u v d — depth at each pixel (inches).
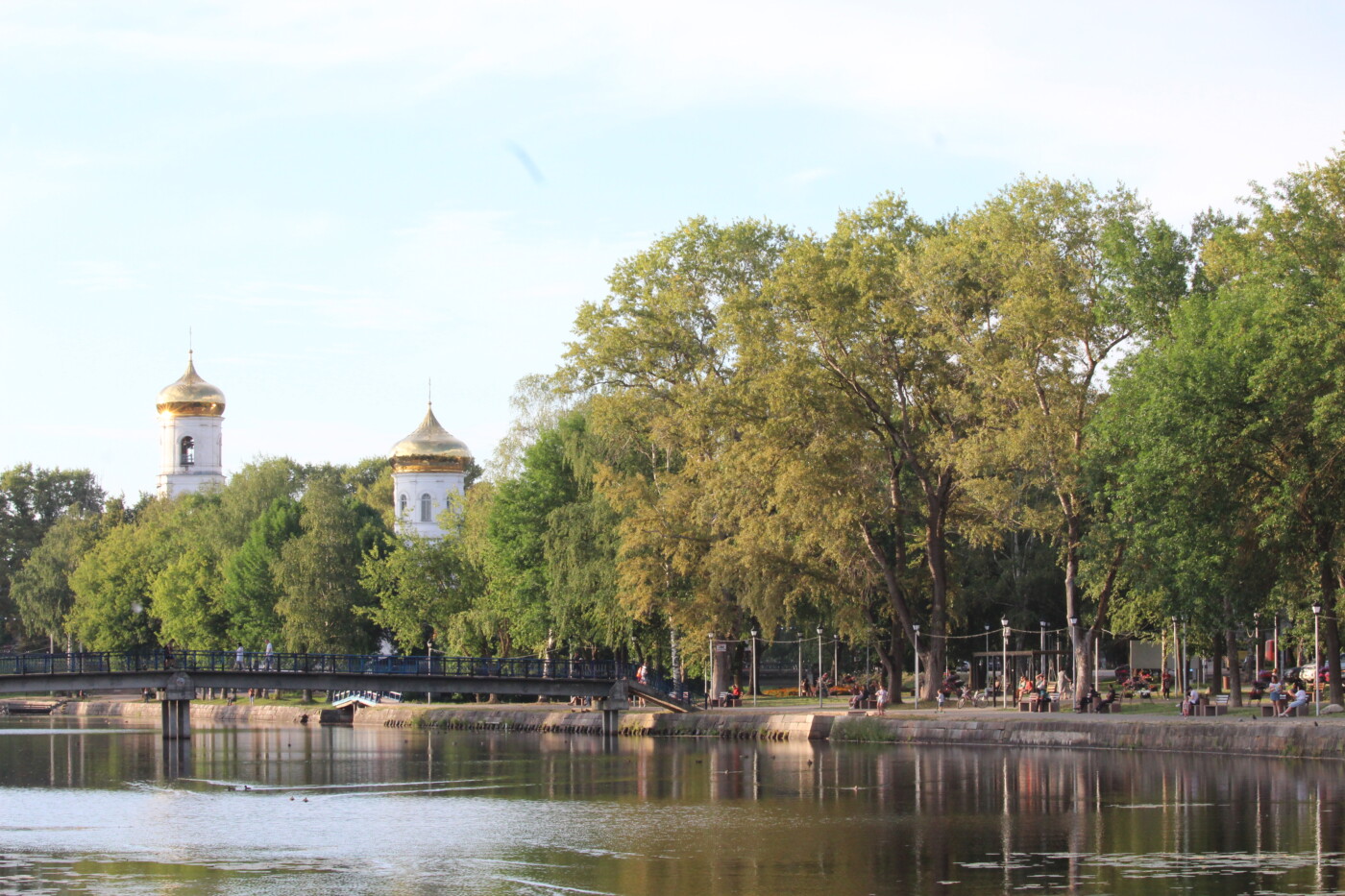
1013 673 3484.3
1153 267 2461.9
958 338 2561.5
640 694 3095.5
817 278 2655.0
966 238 2613.2
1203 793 1689.2
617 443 3211.1
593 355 3024.1
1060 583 3513.8
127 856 1421.0
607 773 2153.1
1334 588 2289.6
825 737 2672.2
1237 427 2052.2
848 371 2682.1
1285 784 1740.9
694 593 3053.6
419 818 1668.3
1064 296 2449.6
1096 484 2391.7
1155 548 2140.7
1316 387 1999.3
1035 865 1306.6
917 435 2827.3
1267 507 2059.5
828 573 2876.5
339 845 1472.7
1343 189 2283.5
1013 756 2209.6
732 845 1445.6
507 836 1518.2
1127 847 1379.2
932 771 2036.2
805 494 2615.7
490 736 3157.0
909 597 3011.8
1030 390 2479.1
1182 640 2815.0
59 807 1809.8
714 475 2829.7
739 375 2783.0
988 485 2503.7
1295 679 2677.2
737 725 2837.1
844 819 1604.3
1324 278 2182.6
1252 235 2331.4
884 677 3309.5
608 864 1349.7
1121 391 2225.6
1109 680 3865.7
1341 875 1237.7
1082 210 2509.8
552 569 3267.7
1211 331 2119.8
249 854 1425.9
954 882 1242.0
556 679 3009.4
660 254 3046.3
